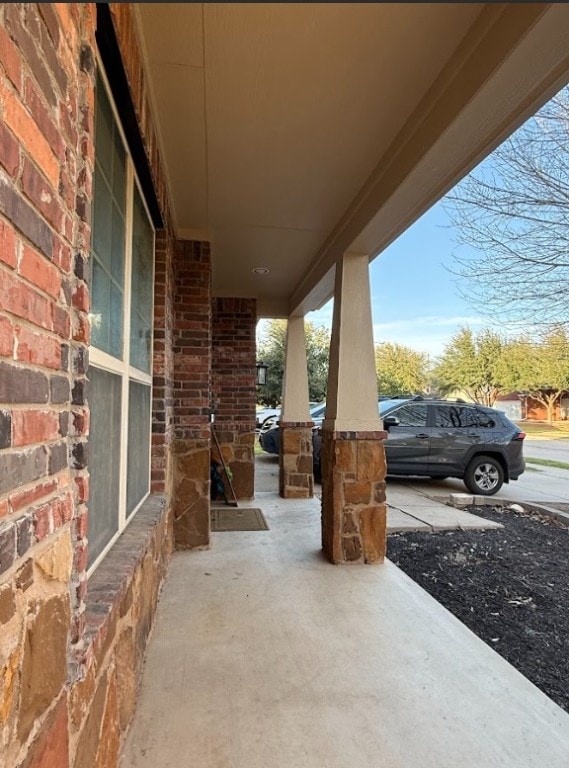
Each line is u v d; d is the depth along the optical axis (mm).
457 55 2047
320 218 3836
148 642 2402
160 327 3189
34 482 843
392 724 1858
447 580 3572
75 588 1067
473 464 7090
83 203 1110
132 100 1840
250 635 2531
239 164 2990
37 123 845
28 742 810
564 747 1755
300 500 6059
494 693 2082
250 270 5285
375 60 2109
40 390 870
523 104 2002
